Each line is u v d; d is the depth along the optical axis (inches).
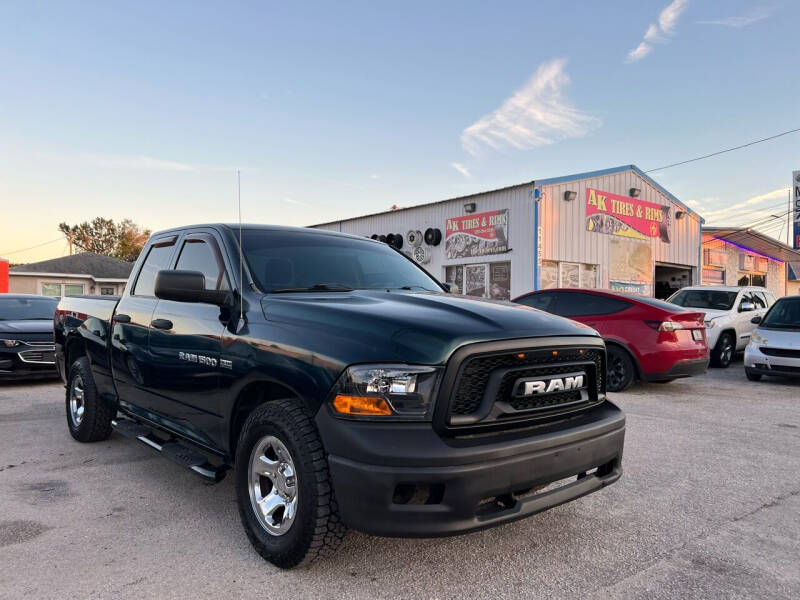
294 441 104.6
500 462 97.1
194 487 160.6
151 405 161.6
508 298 663.1
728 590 105.2
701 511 143.9
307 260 149.6
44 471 174.2
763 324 381.1
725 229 945.5
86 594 101.7
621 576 110.0
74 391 215.0
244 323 124.5
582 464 110.8
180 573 109.9
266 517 114.8
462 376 98.6
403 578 108.4
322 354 103.4
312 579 107.7
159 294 127.2
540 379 107.1
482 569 112.3
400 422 96.4
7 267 1269.7
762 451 199.2
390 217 814.5
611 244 719.7
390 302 122.1
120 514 140.2
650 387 340.8
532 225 636.7
